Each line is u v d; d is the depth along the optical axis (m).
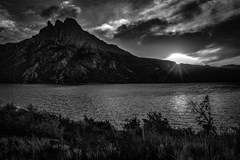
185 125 36.19
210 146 2.23
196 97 90.69
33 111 10.38
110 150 2.42
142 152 2.24
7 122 6.77
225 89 148.75
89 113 53.66
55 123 8.19
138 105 68.31
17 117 8.03
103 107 65.38
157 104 70.00
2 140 4.23
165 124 9.45
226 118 40.59
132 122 10.70
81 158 2.41
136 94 116.62
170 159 2.07
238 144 2.36
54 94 121.69
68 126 9.88
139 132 6.98
